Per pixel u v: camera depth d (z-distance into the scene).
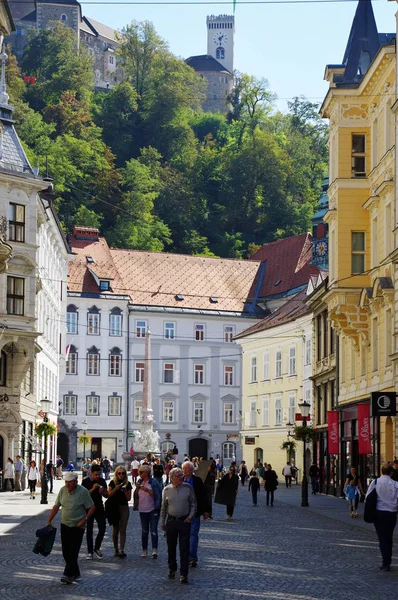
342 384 71.25
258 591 21.95
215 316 137.50
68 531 23.27
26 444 78.69
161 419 133.38
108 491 29.30
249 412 112.38
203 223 180.88
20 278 74.31
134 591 21.91
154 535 29.17
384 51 52.66
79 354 129.25
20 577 24.30
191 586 22.80
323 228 135.88
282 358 103.44
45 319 91.75
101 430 129.38
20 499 61.44
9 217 74.25
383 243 55.09
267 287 144.12
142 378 132.75
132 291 135.75
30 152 162.88
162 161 197.00
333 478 74.12
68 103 192.38
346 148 59.56
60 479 93.69
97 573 25.27
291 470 93.69
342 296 59.28
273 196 182.62
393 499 26.16
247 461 111.94
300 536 37.66
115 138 196.88
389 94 53.78
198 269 143.75
